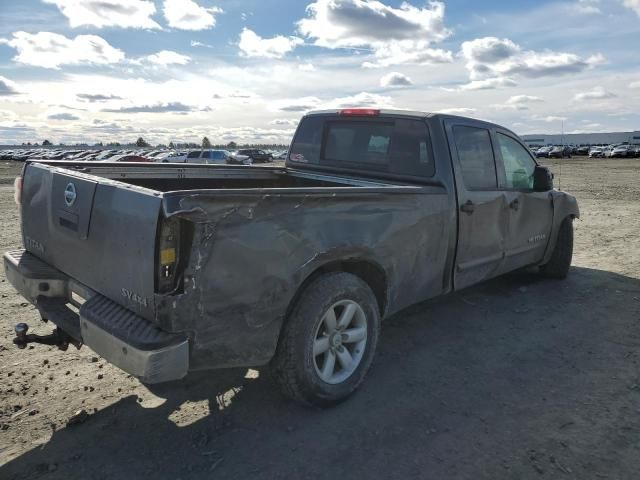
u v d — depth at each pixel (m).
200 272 2.58
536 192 5.34
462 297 5.67
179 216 2.47
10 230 10.20
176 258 2.56
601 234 9.79
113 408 3.32
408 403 3.42
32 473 2.68
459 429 3.11
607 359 4.13
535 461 2.81
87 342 2.80
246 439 3.00
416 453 2.87
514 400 3.47
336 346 3.34
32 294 3.29
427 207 3.90
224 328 2.73
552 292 5.86
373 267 3.66
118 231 2.73
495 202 4.65
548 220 5.71
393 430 3.10
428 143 4.24
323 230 3.12
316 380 3.18
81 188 3.05
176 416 3.24
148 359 2.48
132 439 2.99
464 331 4.69
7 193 20.23
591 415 3.29
